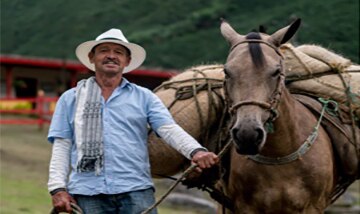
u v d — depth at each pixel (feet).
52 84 140.26
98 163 19.08
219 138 24.06
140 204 19.31
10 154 78.48
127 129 19.39
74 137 19.43
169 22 259.39
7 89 134.10
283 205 22.62
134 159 19.33
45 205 49.34
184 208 55.88
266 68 20.16
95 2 295.69
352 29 119.14
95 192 19.10
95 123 19.22
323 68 25.17
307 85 24.99
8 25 297.94
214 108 24.66
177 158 24.48
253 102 19.79
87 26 278.05
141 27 262.88
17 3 315.17
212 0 258.37
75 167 19.31
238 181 22.99
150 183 19.75
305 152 22.52
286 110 21.79
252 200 22.94
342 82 24.99
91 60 20.15
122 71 19.80
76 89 19.76
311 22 129.90
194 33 242.17
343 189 25.44
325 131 24.14
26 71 137.49
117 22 273.95
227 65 20.52
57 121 19.58
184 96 24.98
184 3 269.85
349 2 133.90
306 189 22.59
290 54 25.36
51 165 19.36
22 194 53.62
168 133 19.35
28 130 104.94
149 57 228.84
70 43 269.23
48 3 306.14
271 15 200.85
